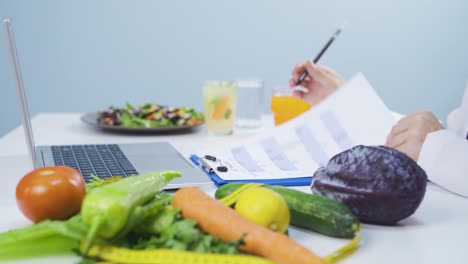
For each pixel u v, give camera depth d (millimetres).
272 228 561
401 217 645
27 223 653
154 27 2971
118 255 494
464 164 836
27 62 2916
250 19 3023
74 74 2973
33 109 2980
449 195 826
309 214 601
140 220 532
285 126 1088
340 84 1462
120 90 3025
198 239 509
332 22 3080
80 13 2902
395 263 532
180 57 3023
